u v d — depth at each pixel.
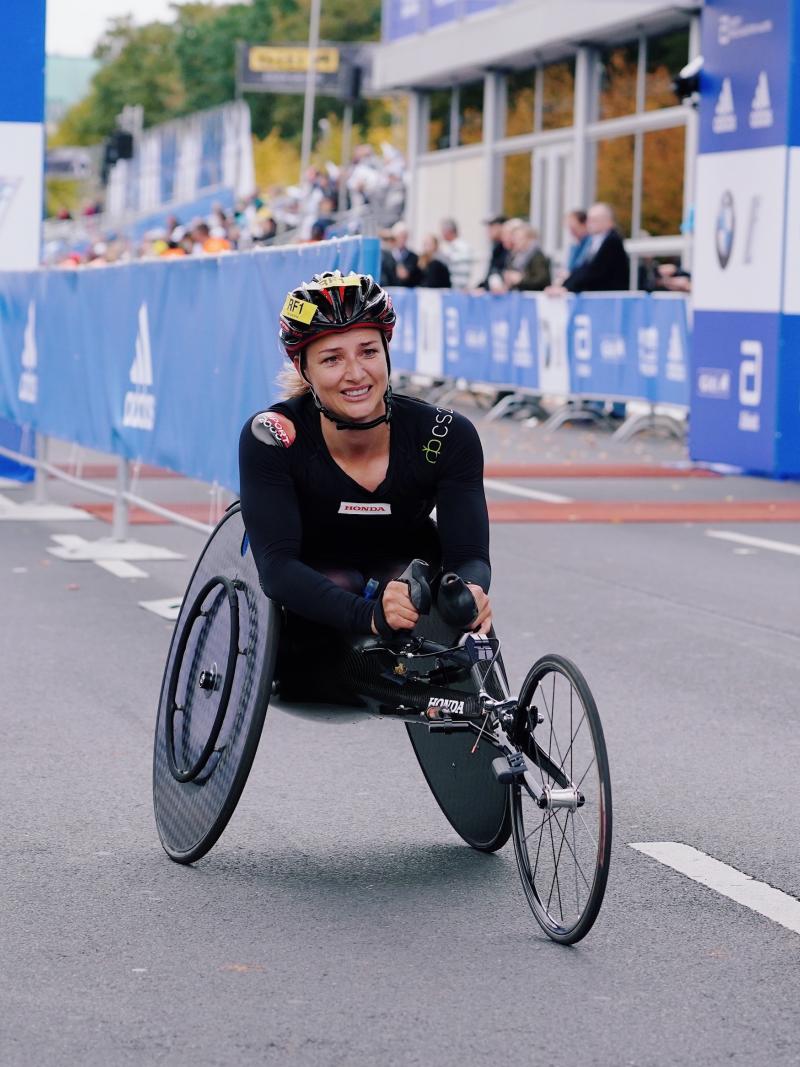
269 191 42.34
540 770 4.21
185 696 4.82
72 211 91.31
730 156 13.24
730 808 5.25
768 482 13.92
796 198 12.65
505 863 4.72
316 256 6.76
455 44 26.89
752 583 9.30
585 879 4.06
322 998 3.71
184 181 49.09
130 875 4.57
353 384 4.26
